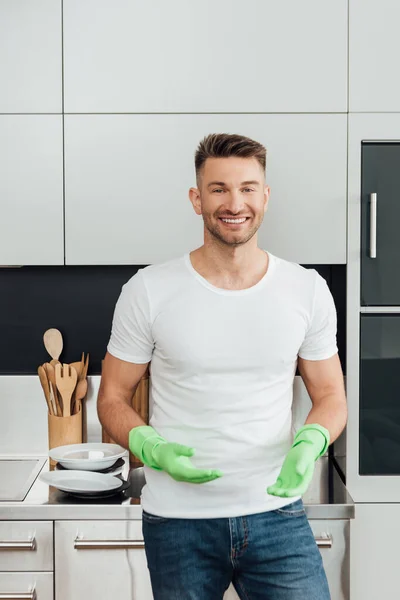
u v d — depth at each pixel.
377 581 2.34
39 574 2.08
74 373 2.51
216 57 2.25
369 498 2.33
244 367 1.65
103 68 2.26
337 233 2.29
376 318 2.31
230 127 2.27
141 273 1.73
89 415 2.61
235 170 1.63
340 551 2.11
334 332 1.81
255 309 1.67
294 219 2.29
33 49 2.25
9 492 2.20
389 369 2.32
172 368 1.67
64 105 2.26
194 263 1.71
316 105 2.26
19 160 2.27
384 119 2.27
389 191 2.29
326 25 2.25
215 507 1.66
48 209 2.29
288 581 1.67
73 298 2.66
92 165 2.28
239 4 2.24
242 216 1.64
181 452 1.55
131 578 2.08
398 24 2.25
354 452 2.32
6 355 2.66
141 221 2.29
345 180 2.28
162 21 2.24
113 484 2.20
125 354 1.75
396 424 2.32
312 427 1.69
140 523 2.07
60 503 2.08
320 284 1.76
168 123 2.27
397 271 2.30
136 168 2.28
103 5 2.24
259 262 1.72
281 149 2.27
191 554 1.67
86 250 2.30
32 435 2.61
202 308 1.66
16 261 2.30
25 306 2.66
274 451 1.68
